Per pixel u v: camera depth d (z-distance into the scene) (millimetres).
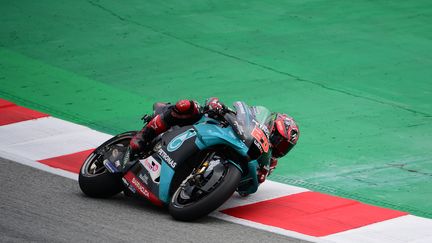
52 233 29500
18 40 58719
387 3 69000
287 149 34094
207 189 31172
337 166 40625
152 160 32375
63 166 38281
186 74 53781
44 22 62094
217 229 30953
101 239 29078
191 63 55688
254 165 32000
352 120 47125
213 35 60812
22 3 65812
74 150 40656
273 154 34219
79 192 34719
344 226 32531
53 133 43125
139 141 32938
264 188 36594
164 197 31703
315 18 64875
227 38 60312
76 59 55875
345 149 42906
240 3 67625
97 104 48500
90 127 44812
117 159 33688
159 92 50719
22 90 50094
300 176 39125
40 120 45094
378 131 45656
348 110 48688
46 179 36219
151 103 49031
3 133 42719
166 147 32094
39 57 55969
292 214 33469
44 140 41938
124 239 29188
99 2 66438
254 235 30688
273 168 34656
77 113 46938
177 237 29688
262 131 32500
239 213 33156
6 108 46719
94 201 33562
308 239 30750
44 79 52156
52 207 32469
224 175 31172
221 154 32062
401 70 55906
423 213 35281
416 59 58000
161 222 31234
